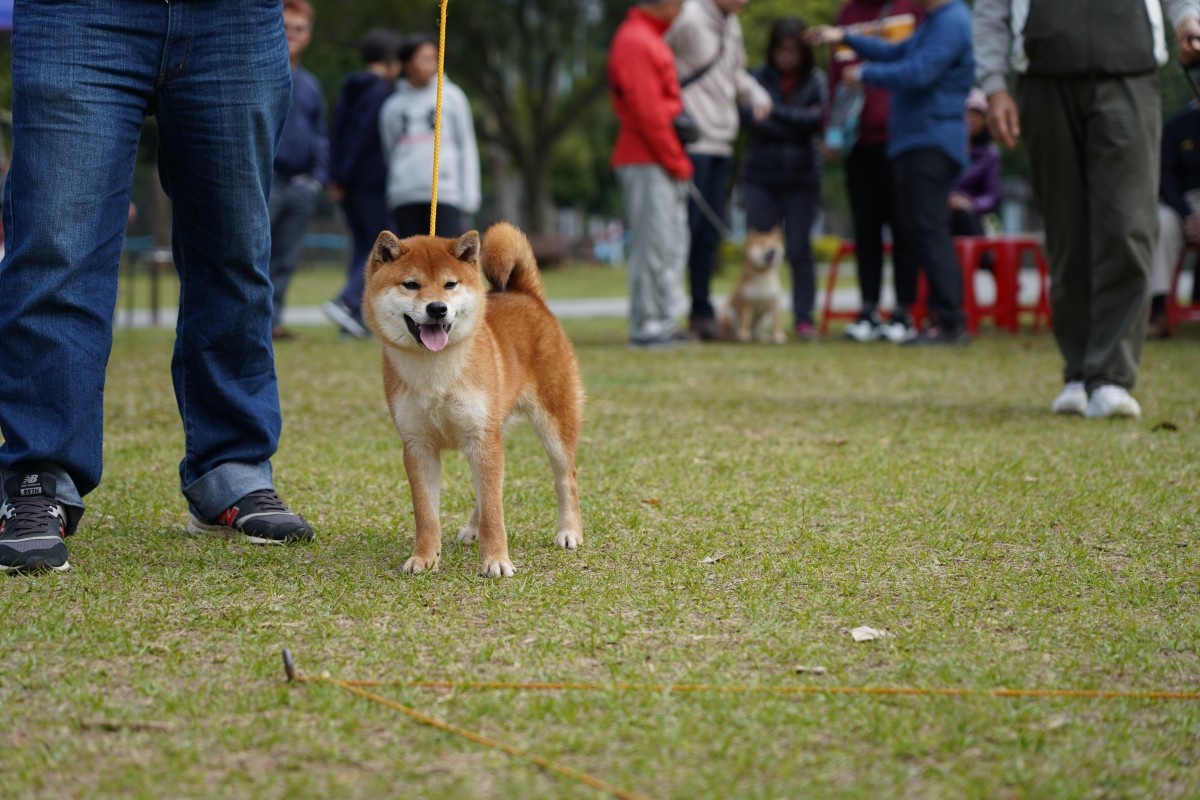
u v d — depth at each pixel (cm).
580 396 470
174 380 458
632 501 509
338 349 1141
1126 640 332
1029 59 665
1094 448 602
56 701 287
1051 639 334
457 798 238
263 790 243
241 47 419
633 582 390
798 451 614
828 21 2772
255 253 441
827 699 288
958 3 1053
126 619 346
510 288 491
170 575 392
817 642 331
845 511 488
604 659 317
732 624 347
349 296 1245
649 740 266
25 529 396
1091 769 254
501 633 338
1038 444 619
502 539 411
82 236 401
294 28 1162
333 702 284
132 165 418
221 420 453
